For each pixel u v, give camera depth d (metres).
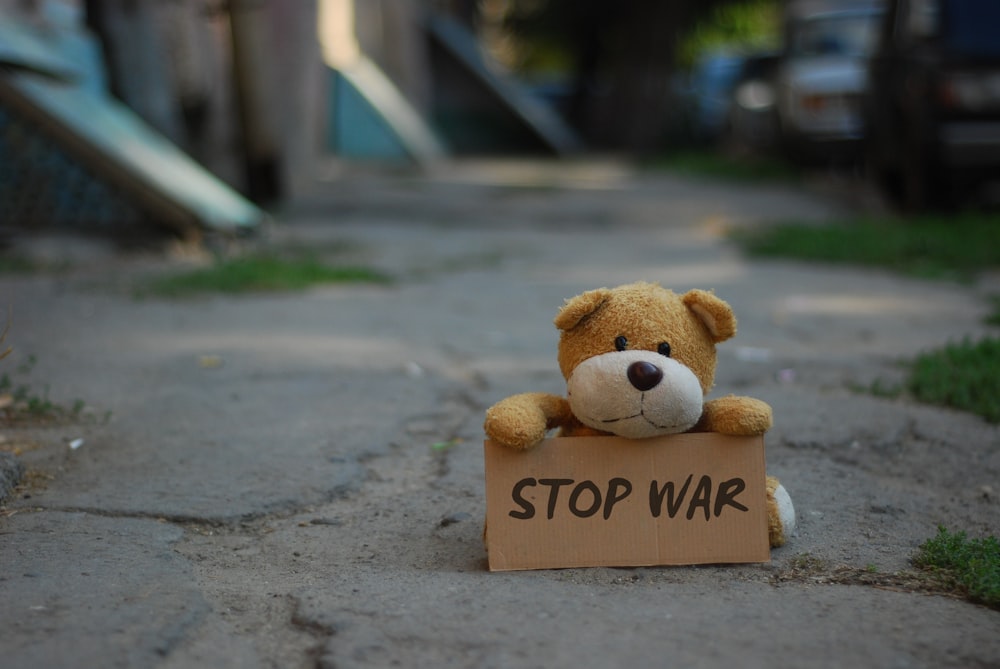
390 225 4.03
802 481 1.39
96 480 1.37
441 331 2.18
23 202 2.88
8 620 1.03
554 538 1.15
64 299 2.34
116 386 1.73
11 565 1.14
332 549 1.22
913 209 3.86
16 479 1.34
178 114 3.82
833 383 1.83
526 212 4.45
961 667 0.98
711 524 1.16
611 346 1.14
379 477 1.42
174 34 3.81
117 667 0.97
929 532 1.26
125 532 1.23
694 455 1.16
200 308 2.32
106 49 3.46
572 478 1.15
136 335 2.04
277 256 3.00
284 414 1.62
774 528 1.19
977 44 3.56
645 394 1.10
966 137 3.52
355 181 5.37
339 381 1.79
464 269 3.07
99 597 1.08
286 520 1.29
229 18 3.62
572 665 0.97
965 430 1.58
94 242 2.90
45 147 2.86
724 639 1.01
